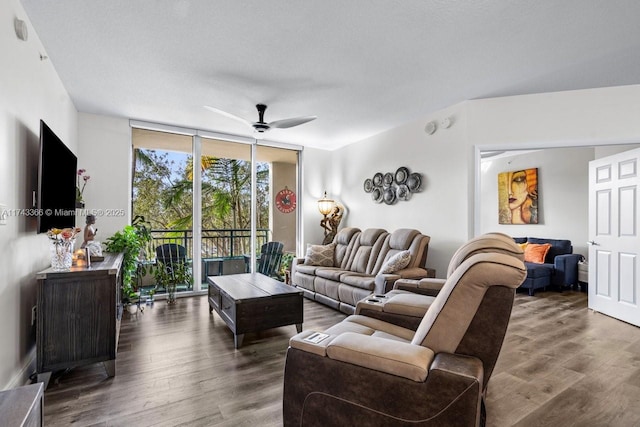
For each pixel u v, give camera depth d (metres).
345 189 5.82
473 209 3.69
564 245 5.48
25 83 2.21
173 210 4.79
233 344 2.88
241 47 2.56
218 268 5.14
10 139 1.98
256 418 1.81
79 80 3.16
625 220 3.71
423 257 3.78
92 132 4.12
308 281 4.66
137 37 2.43
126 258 3.77
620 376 2.30
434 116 4.11
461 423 1.12
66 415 1.82
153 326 3.37
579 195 5.59
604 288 3.94
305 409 1.44
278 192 5.76
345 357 1.34
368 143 5.29
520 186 6.36
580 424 1.76
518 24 2.25
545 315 3.88
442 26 2.28
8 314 1.97
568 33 2.36
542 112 3.50
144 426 1.73
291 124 3.52
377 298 2.39
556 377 2.29
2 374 1.89
